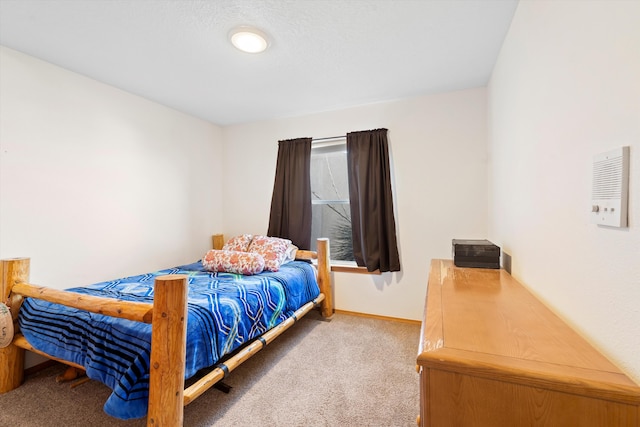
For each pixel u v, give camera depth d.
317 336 2.59
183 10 1.58
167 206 3.06
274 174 3.51
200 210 3.48
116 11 1.59
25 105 2.00
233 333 1.71
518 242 1.54
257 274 2.56
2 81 1.90
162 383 1.21
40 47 1.94
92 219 2.39
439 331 0.84
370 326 2.82
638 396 0.56
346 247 3.35
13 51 1.95
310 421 1.53
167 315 1.22
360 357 2.22
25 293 1.72
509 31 1.73
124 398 1.22
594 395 0.58
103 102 2.48
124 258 2.63
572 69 0.93
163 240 3.02
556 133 1.05
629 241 0.64
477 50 2.00
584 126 0.85
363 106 3.06
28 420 1.53
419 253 2.86
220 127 3.81
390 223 2.86
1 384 1.77
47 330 1.61
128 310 1.33
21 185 1.98
